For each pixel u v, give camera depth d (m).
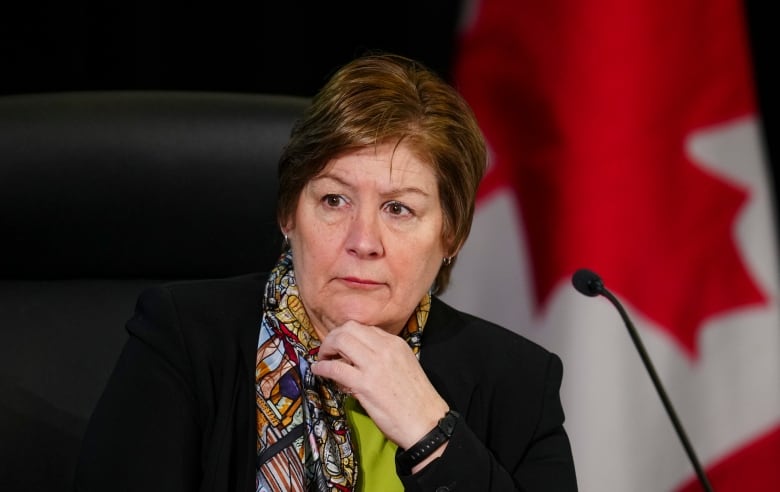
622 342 8.66
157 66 9.26
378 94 4.41
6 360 5.31
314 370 4.60
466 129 4.57
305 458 4.75
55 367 5.37
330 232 4.53
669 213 8.61
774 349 8.60
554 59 8.64
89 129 5.36
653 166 8.59
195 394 4.68
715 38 8.58
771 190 8.91
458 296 8.90
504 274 8.84
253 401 4.76
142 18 9.14
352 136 4.36
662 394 4.80
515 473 4.99
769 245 8.65
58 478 5.27
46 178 5.29
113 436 4.49
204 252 5.61
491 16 8.81
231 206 5.55
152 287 5.04
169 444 4.49
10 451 5.21
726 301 8.64
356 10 9.34
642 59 8.54
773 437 8.63
